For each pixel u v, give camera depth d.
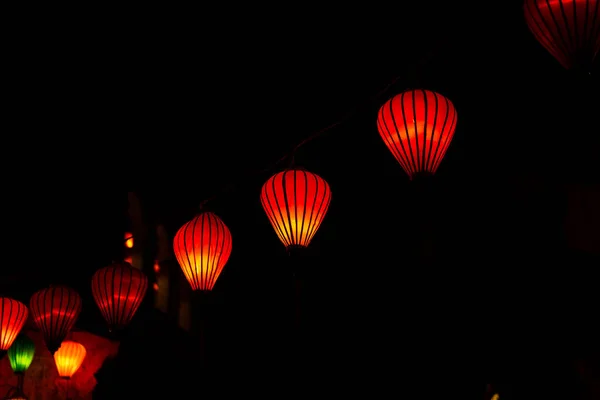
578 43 2.16
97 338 5.55
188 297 5.05
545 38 2.28
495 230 3.33
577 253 3.00
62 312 4.67
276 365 4.12
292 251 2.94
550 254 3.10
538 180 3.23
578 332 2.90
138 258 5.59
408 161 2.66
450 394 3.21
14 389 5.56
